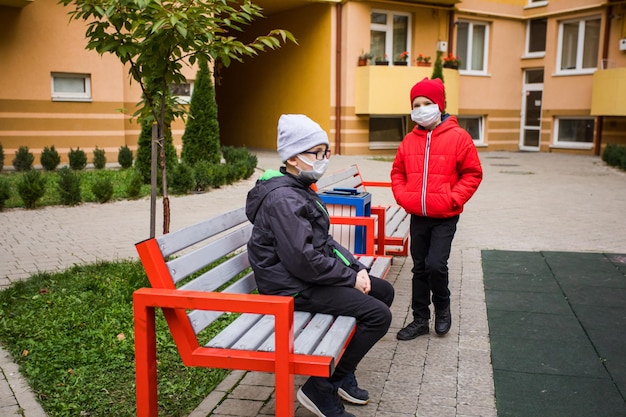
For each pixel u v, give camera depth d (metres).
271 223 2.86
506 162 18.91
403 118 21.61
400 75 19.89
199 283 2.91
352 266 3.19
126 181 12.26
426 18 21.36
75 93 15.92
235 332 2.86
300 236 2.80
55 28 15.27
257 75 23.55
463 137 3.98
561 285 5.41
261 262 2.96
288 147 2.94
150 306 2.59
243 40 24.28
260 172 14.41
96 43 4.58
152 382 2.66
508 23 23.41
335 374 2.96
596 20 21.44
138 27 4.50
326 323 2.86
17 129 15.12
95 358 3.77
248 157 14.07
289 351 2.47
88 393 3.34
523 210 9.86
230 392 3.35
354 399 3.17
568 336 4.17
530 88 23.91
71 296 4.90
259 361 2.57
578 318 4.54
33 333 4.15
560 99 22.44
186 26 4.36
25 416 3.07
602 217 9.19
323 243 3.00
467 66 22.92
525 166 17.61
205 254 3.05
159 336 4.15
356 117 20.45
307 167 2.98
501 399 3.24
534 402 3.21
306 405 2.90
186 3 4.40
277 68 22.50
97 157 14.79
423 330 4.21
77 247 6.91
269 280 2.94
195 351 2.66
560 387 3.39
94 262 6.18
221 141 26.06
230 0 4.76
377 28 20.67
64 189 9.82
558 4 22.17
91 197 10.34
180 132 17.38
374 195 11.62
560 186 13.07
